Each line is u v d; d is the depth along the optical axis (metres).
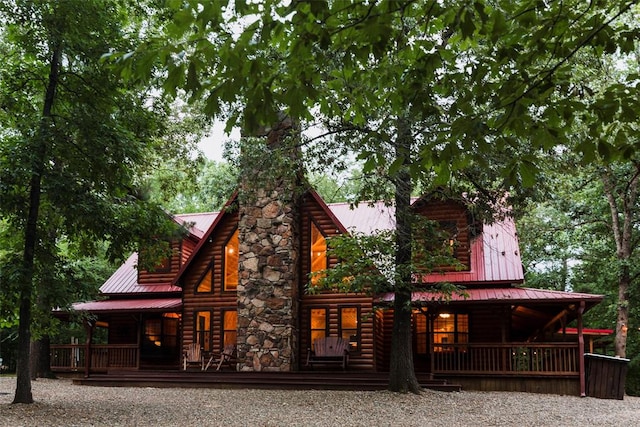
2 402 14.15
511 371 19.11
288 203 19.47
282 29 4.69
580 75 17.47
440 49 5.54
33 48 13.66
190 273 22.67
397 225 16.59
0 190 13.00
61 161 14.07
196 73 4.63
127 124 14.70
